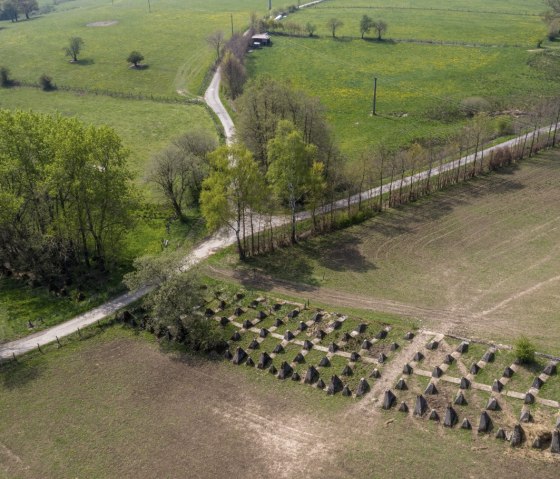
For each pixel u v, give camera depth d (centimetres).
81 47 19800
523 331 5866
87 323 6744
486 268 7288
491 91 14088
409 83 15038
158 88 16412
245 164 7719
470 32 19162
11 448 4997
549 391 4894
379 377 5356
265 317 6612
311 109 9675
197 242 8656
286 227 8812
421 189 9538
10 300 7294
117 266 8012
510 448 4419
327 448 4634
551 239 7888
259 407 5203
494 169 10256
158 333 6425
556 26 17588
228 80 14762
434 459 4400
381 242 8200
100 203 7600
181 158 9250
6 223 7375
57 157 7138
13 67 18450
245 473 4484
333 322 6269
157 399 5447
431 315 6319
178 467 4616
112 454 4822
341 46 18550
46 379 5859
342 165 9806
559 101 12344
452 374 5266
